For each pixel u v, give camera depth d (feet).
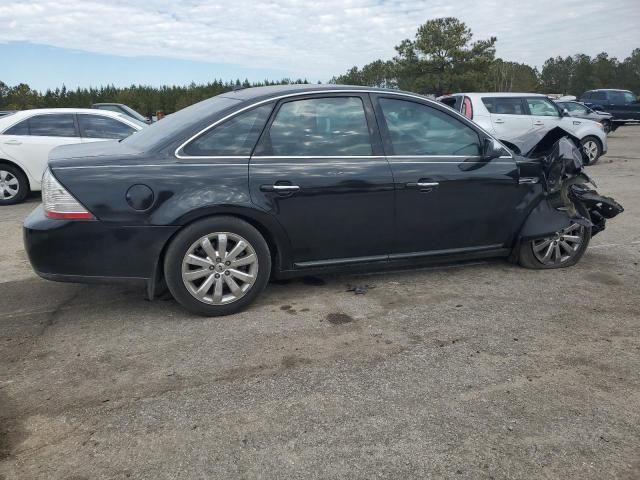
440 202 13.98
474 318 12.52
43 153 27.94
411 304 13.37
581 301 13.56
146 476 7.42
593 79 290.15
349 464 7.64
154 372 10.17
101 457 7.81
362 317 12.60
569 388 9.56
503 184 14.67
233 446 8.04
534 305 13.29
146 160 11.69
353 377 9.93
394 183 13.34
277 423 8.58
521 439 8.16
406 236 13.89
